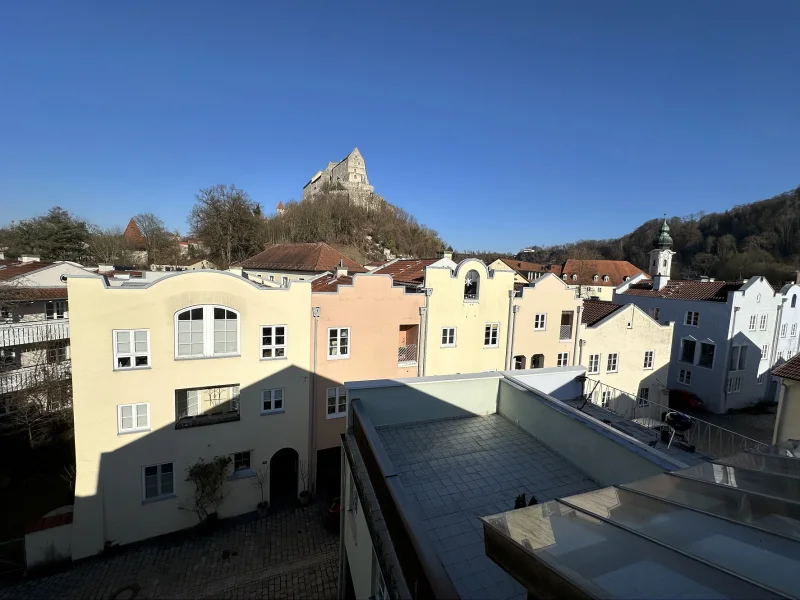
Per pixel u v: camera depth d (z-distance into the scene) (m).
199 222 79.44
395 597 5.63
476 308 24.72
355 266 45.38
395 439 10.18
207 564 16.19
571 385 13.26
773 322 35.69
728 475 5.60
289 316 19.56
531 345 26.39
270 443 19.58
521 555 4.20
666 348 29.58
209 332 18.02
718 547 3.98
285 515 19.33
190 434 17.89
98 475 16.33
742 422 32.25
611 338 27.78
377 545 6.77
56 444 23.77
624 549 4.06
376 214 113.19
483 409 11.78
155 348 17.00
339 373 21.17
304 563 16.31
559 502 5.19
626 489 5.48
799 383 15.98
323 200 108.75
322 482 21.64
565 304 26.97
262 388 19.20
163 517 17.58
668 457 6.89
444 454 9.48
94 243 66.38
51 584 15.05
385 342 22.39
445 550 6.46
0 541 17.19
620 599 3.20
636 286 43.31
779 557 3.83
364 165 140.12
